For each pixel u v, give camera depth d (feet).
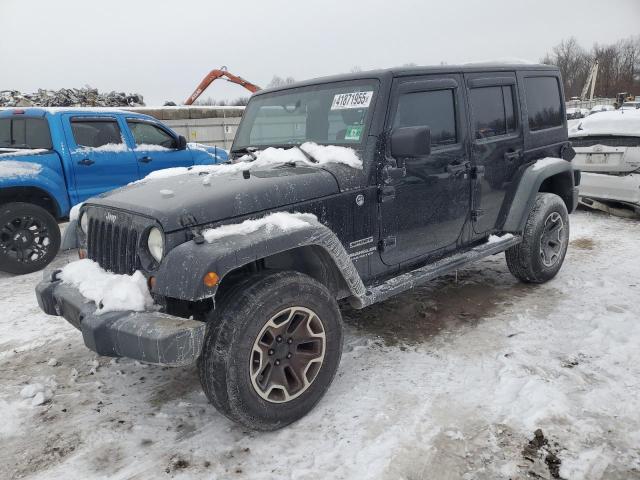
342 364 11.11
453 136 12.16
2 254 18.15
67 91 57.00
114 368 11.51
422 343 12.01
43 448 8.72
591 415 8.89
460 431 8.64
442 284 15.88
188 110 43.52
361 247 10.41
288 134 12.14
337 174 9.96
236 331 7.99
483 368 10.69
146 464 8.23
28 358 12.17
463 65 12.59
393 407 9.40
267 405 8.50
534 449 8.13
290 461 8.12
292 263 9.99
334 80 11.51
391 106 10.61
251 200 8.85
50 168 19.44
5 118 21.21
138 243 8.46
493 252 13.32
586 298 14.12
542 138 15.15
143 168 22.40
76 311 8.55
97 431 9.14
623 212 23.11
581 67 214.48
